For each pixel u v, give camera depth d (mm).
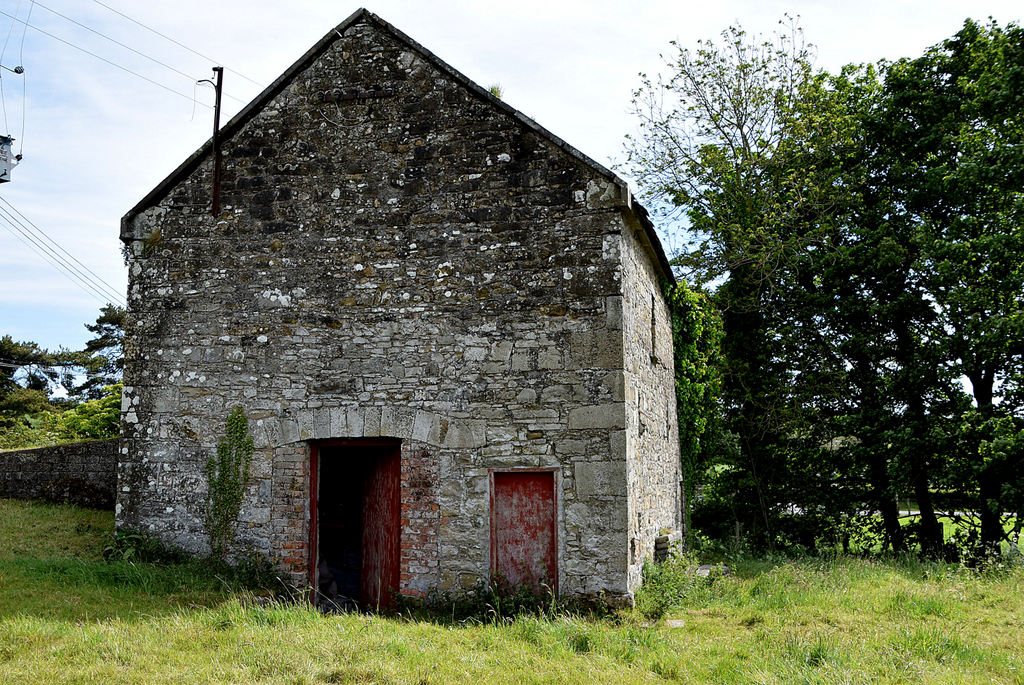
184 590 9016
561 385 9523
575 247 9734
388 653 6680
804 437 18297
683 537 15742
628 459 9344
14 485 14430
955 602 9500
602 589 9031
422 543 9617
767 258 18219
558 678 6312
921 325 17141
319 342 10250
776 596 9977
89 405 24750
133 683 5656
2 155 12773
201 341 10523
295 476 10047
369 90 10648
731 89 21094
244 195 10734
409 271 10164
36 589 8234
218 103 10906
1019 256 14383
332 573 10273
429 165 10328
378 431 9906
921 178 16938
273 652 6402
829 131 18969
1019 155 14328
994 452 14391
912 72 17672
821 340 18125
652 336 12422
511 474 9578
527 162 10047
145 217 10922
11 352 36875
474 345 9844
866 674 6359
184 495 10250
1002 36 15898
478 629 8156
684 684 6363
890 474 16109
